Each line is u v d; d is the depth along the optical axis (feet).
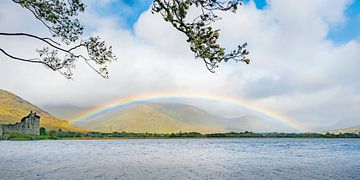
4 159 213.46
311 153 303.07
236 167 168.66
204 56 32.17
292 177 129.39
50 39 43.27
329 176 132.67
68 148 392.88
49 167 161.38
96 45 46.29
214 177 129.70
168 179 122.72
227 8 32.73
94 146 470.80
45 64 44.75
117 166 170.50
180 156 257.55
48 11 42.06
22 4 39.34
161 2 32.96
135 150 358.43
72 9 45.14
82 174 134.00
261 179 124.57
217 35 32.65
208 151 341.41
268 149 387.34
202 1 32.81
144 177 127.54
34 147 400.88
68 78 46.14
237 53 32.35
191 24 32.89
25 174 131.75
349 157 246.47
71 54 45.57
